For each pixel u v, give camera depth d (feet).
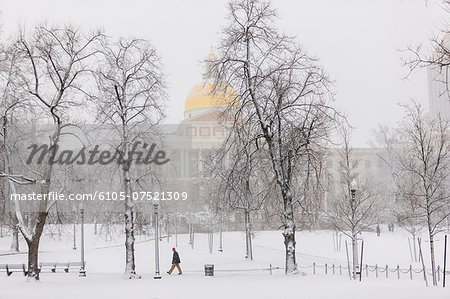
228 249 192.65
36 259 97.60
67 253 170.50
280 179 106.01
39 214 98.22
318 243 209.87
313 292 73.56
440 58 57.26
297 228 157.17
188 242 214.90
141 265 141.28
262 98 102.47
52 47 99.96
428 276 112.06
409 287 79.36
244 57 103.81
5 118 98.07
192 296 72.18
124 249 181.27
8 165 100.07
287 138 103.76
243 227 258.57
